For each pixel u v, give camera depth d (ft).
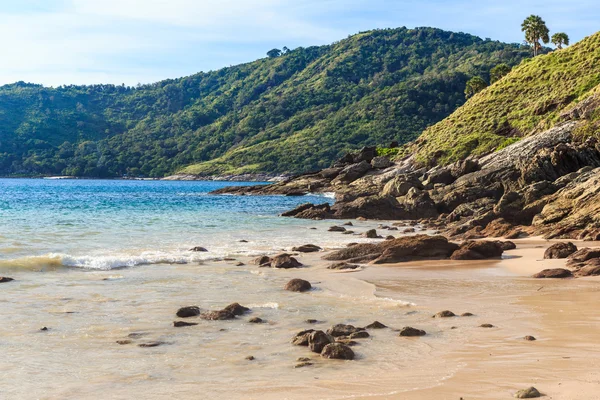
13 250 90.84
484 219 129.29
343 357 34.99
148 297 55.57
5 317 46.60
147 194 348.18
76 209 202.08
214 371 33.17
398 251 82.33
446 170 222.69
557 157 174.40
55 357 36.19
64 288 59.98
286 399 27.71
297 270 73.46
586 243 98.94
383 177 297.74
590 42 328.08
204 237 115.55
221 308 50.72
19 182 645.92
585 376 29.58
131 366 34.35
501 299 53.31
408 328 40.45
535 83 320.70
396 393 27.89
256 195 329.52
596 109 235.20
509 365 32.22
